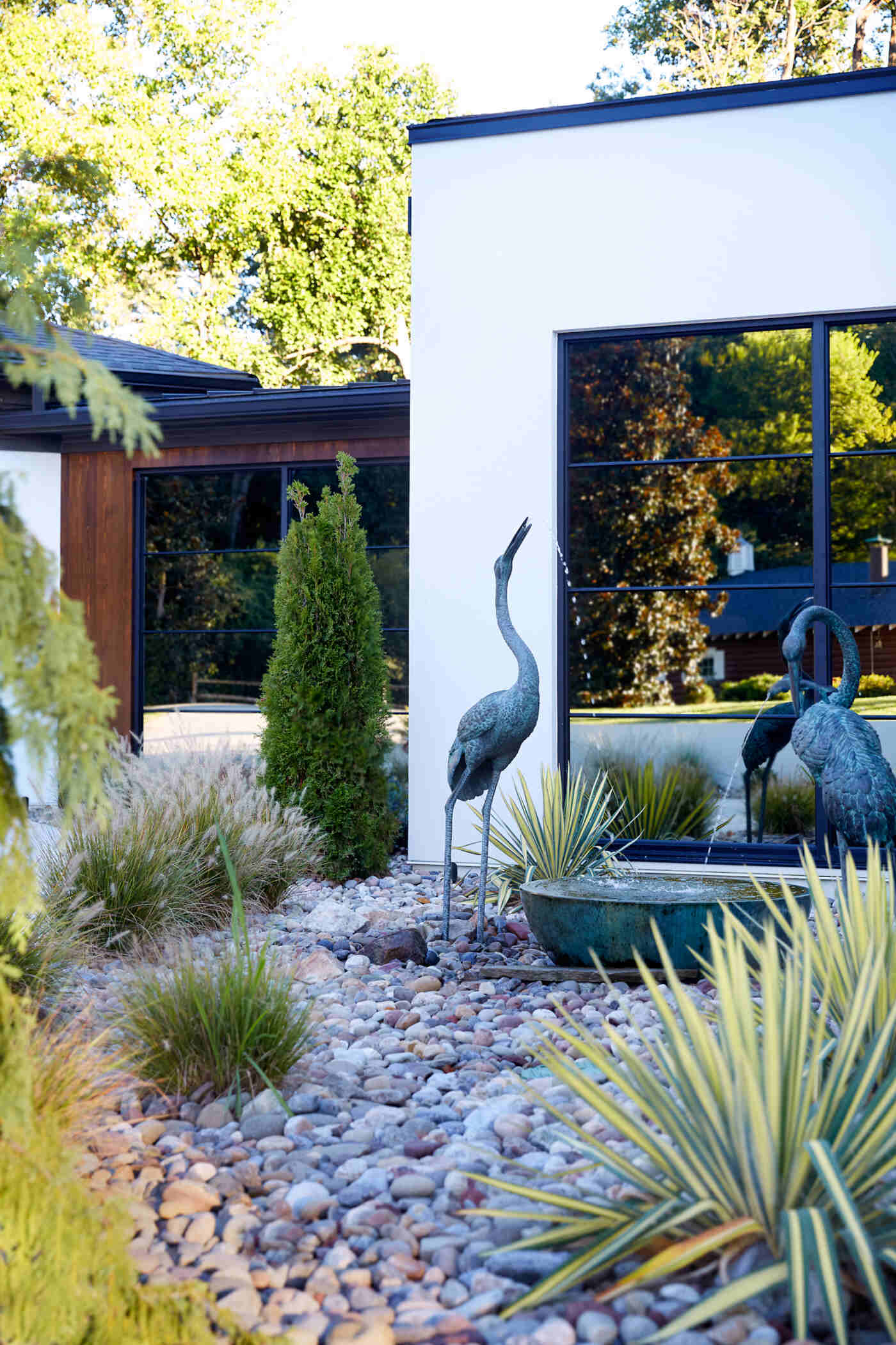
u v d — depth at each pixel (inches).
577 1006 151.4
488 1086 122.0
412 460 252.8
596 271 241.3
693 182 234.8
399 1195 96.5
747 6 821.9
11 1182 77.1
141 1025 122.4
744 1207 79.9
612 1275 82.1
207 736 394.6
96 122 751.7
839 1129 83.1
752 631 414.9
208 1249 89.1
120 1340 72.4
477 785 194.1
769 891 168.2
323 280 843.4
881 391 329.7
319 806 246.1
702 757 313.3
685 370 392.8
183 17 819.4
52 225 116.1
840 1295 68.4
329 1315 78.9
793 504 404.8
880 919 109.1
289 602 253.4
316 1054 133.7
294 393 317.7
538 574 243.9
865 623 337.7
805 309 228.7
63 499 348.8
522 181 245.8
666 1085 115.9
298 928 198.7
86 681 76.7
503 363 247.3
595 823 214.7
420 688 251.3
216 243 824.3
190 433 334.3
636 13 882.8
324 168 848.9
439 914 210.4
